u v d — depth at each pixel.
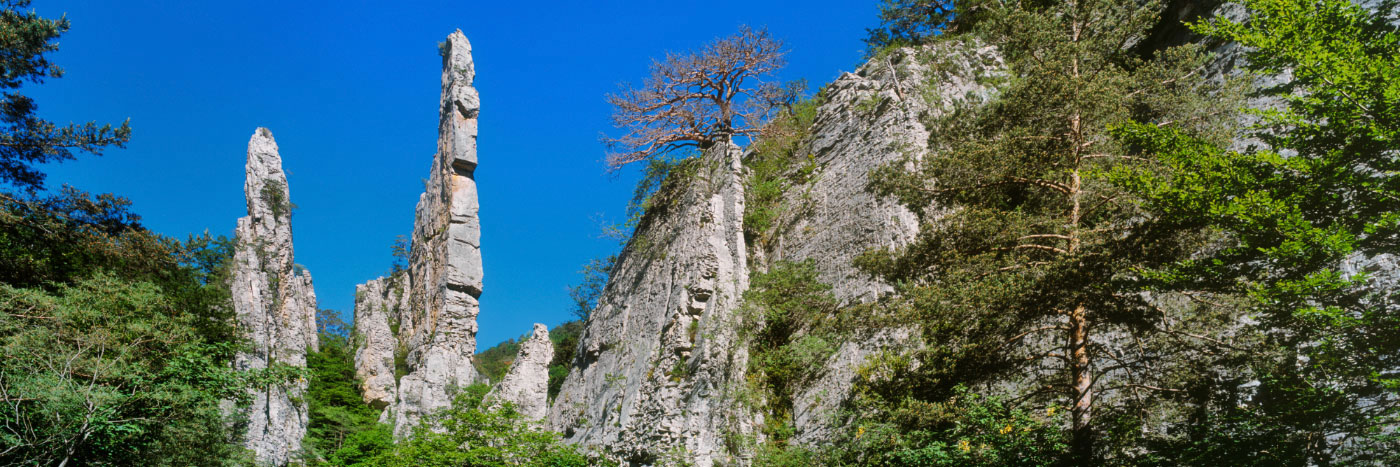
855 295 27.70
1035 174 18.94
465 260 49.72
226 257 41.38
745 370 27.25
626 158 40.41
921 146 29.39
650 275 34.22
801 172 34.22
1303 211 14.95
